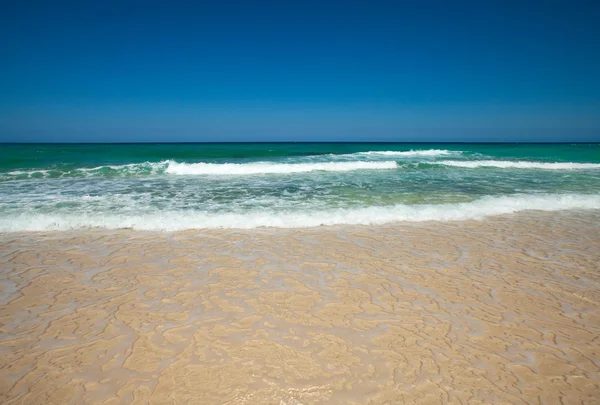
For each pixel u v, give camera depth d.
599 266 5.10
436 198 9.46
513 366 2.91
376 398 2.56
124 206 8.25
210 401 2.52
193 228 6.77
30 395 2.57
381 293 4.21
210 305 3.91
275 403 2.51
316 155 23.27
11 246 5.73
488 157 23.08
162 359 2.98
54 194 9.45
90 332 3.38
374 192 10.23
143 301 3.99
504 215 7.94
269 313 3.74
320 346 3.17
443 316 3.70
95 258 5.27
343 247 5.81
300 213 7.76
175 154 22.52
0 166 14.88
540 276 4.74
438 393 2.61
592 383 2.73
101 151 24.06
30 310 3.78
